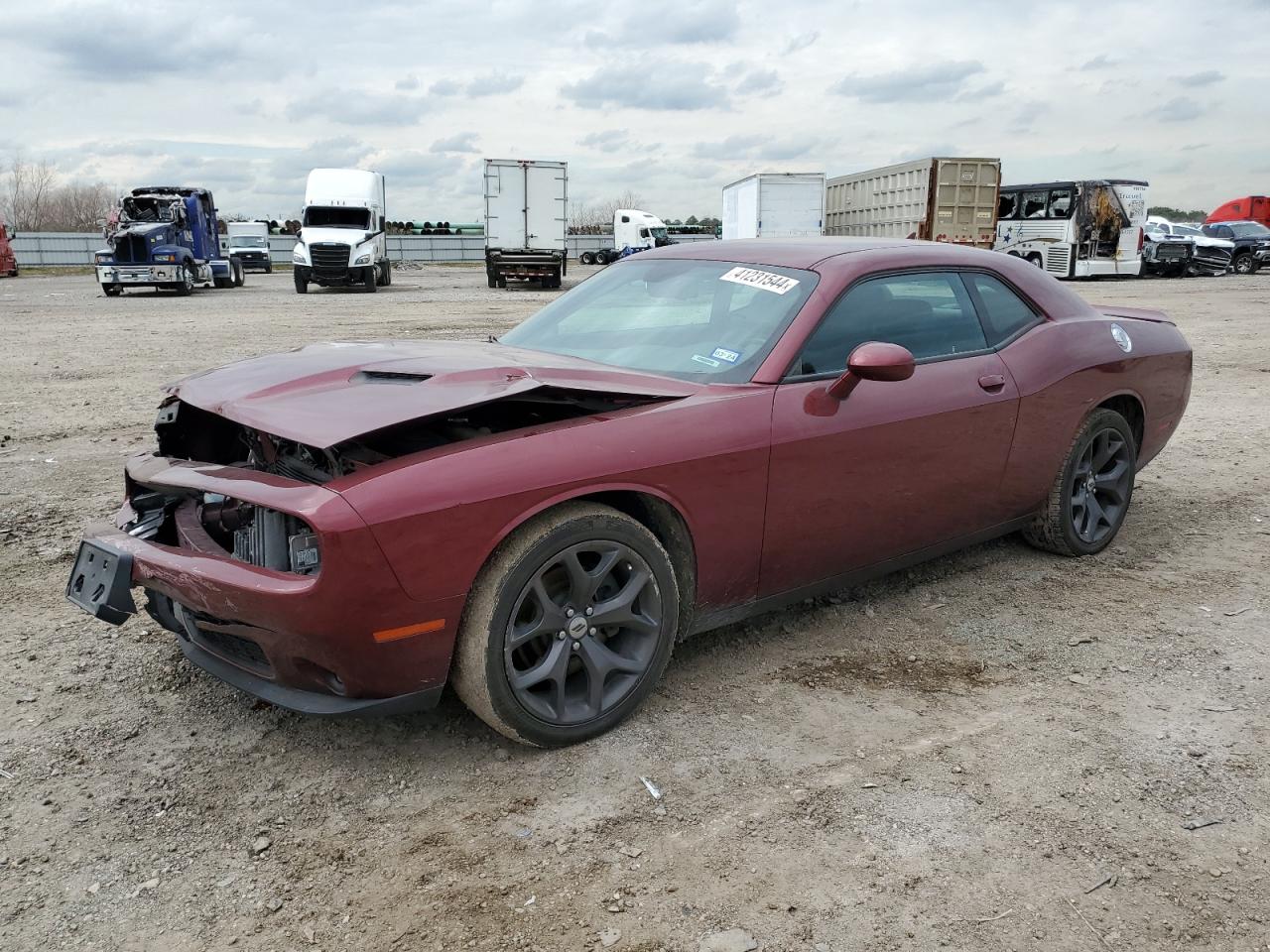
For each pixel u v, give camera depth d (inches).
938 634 147.0
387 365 118.3
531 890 89.3
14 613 153.3
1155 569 174.9
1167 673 133.6
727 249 156.1
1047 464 165.5
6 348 517.7
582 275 1601.9
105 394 365.4
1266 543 189.2
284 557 106.0
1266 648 141.9
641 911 86.2
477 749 113.8
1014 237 1240.2
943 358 148.0
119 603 109.1
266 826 99.2
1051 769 109.3
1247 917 85.6
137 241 1008.2
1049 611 155.8
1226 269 1338.6
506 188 1155.3
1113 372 172.9
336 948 82.1
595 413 118.4
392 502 96.9
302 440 97.0
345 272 1075.9
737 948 81.5
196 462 119.0
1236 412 327.6
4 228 1694.1
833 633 147.1
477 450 104.6
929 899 87.7
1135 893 88.7
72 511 208.5
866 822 99.1
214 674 112.9
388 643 99.4
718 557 123.4
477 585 104.1
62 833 98.0
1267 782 106.9
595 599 113.6
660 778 107.3
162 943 82.8
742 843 95.8
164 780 107.4
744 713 122.1
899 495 140.9
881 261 144.2
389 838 97.3
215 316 732.0
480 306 827.4
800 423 126.2
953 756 112.1
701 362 131.4
